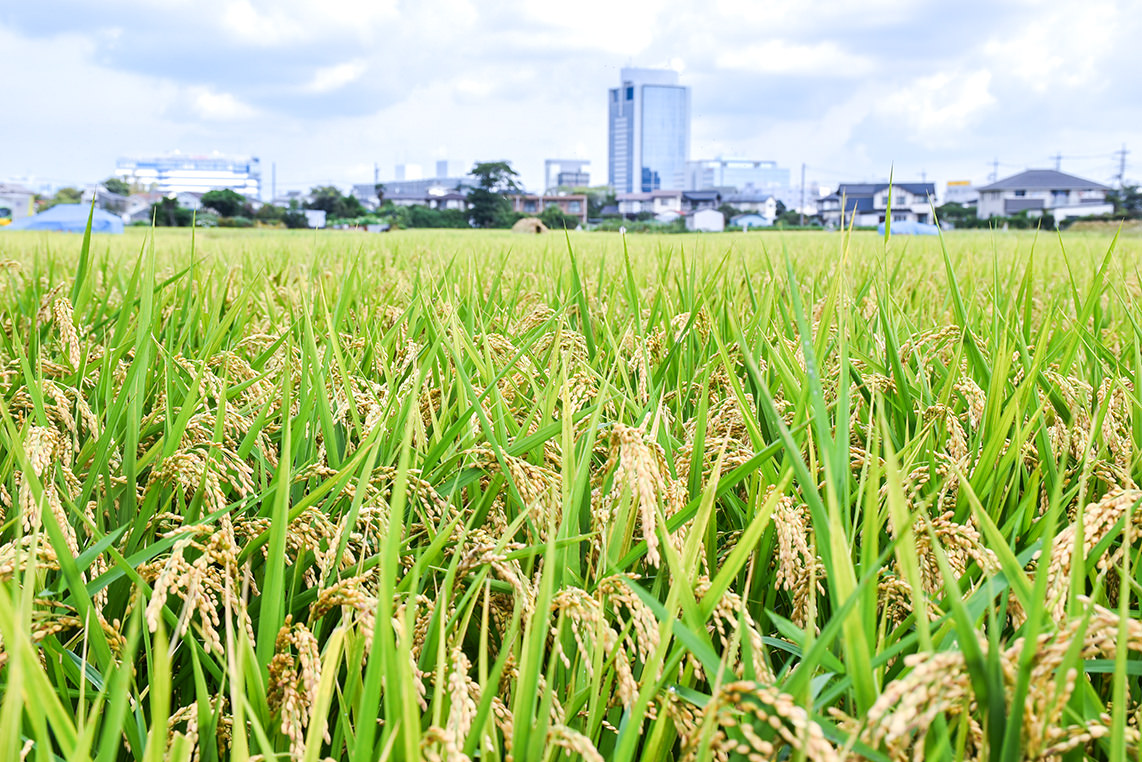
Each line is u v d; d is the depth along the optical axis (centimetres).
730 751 112
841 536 98
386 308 412
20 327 400
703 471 191
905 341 313
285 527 128
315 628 135
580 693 123
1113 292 384
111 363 251
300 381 245
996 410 200
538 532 163
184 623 120
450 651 138
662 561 149
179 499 177
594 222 11794
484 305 427
